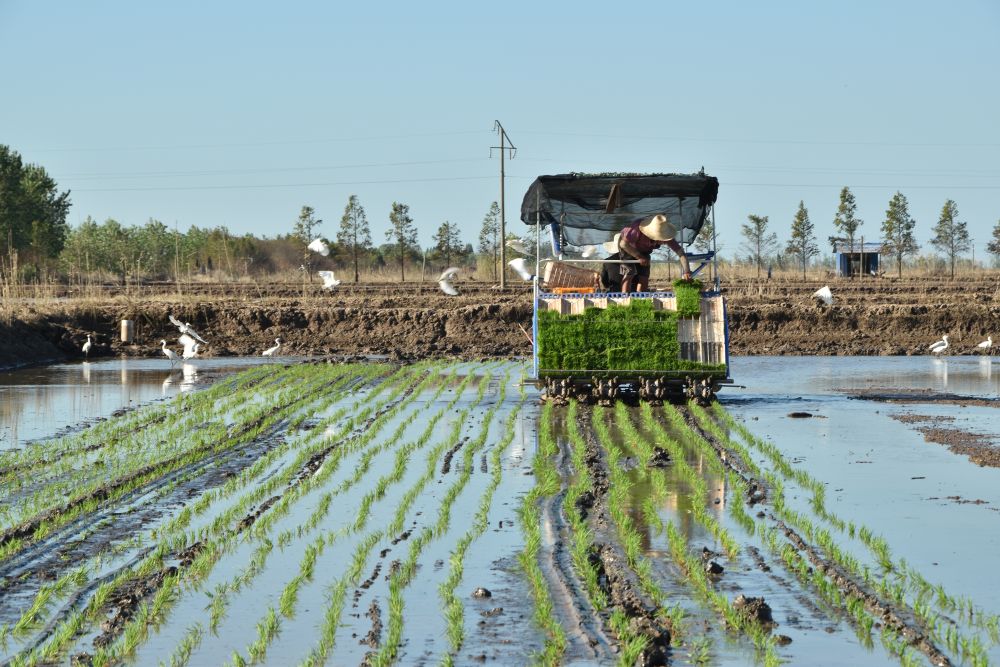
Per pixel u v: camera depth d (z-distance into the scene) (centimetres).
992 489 4916
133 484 5041
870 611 3281
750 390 9019
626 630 3038
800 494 4819
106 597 3441
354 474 5322
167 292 18275
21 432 6719
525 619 3234
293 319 14125
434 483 5119
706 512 4466
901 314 14175
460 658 2945
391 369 10900
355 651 2995
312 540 4100
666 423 6869
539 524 4288
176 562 3828
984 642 3005
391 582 3503
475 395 8681
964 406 7825
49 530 4250
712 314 7606
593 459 5566
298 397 8494
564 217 8100
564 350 7638
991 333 14000
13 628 3180
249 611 3334
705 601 3372
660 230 7456
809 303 15375
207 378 10006
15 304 14250
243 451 6000
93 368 11069
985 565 3734
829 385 9400
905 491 4881
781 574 3638
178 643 3075
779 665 2866
